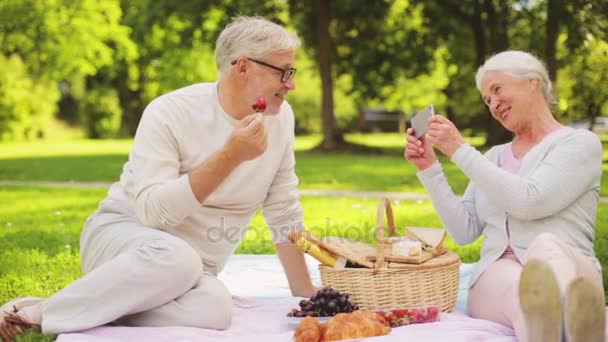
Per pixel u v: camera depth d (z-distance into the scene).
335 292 3.42
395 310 3.29
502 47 19.80
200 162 3.48
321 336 3.02
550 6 16.95
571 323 2.54
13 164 18.53
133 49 23.91
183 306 3.24
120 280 3.16
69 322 3.16
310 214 8.35
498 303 3.24
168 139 3.43
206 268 3.64
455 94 27.02
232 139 3.12
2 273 5.08
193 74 28.64
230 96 3.43
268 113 3.44
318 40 21.16
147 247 3.20
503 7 19.77
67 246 5.94
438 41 22.66
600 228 6.80
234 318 3.47
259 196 3.64
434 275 3.43
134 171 3.42
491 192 3.28
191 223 3.50
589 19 16.47
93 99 38.53
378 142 30.48
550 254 2.72
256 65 3.32
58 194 11.41
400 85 25.50
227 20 20.78
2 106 33.41
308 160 17.95
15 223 8.03
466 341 2.93
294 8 21.44
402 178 12.90
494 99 3.47
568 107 16.34
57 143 32.50
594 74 16.05
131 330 3.13
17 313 3.30
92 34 22.75
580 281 2.51
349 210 8.64
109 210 3.60
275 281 4.59
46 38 22.58
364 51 22.75
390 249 3.66
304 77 40.81
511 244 3.40
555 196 3.21
